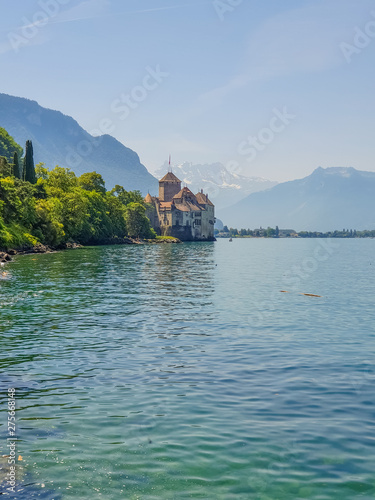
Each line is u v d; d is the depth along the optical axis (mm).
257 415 16156
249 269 89000
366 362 23203
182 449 13602
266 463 12836
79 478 12047
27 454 13273
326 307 41469
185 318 35031
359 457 13203
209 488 11672
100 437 14383
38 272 67688
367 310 39875
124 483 11859
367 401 17562
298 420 15750
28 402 17328
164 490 11562
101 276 65188
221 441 14141
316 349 25891
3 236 105250
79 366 22094
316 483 11891
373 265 107188
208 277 69438
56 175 162375
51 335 28625
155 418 15828
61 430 14867
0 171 147125
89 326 31453
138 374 20891
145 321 33531
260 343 27188
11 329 30219
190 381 19938
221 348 25891
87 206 162250
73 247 150875
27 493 11367
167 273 73688
